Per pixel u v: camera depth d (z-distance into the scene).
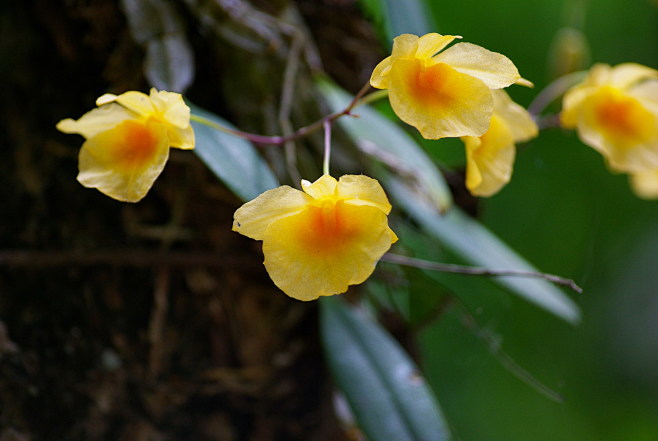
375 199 0.36
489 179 0.39
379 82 0.36
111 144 0.38
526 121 0.40
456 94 0.37
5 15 0.42
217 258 0.43
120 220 0.43
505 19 0.68
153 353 0.42
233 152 0.40
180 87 0.42
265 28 0.43
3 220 0.42
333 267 0.36
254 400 0.43
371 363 0.42
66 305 0.42
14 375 0.41
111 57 0.43
